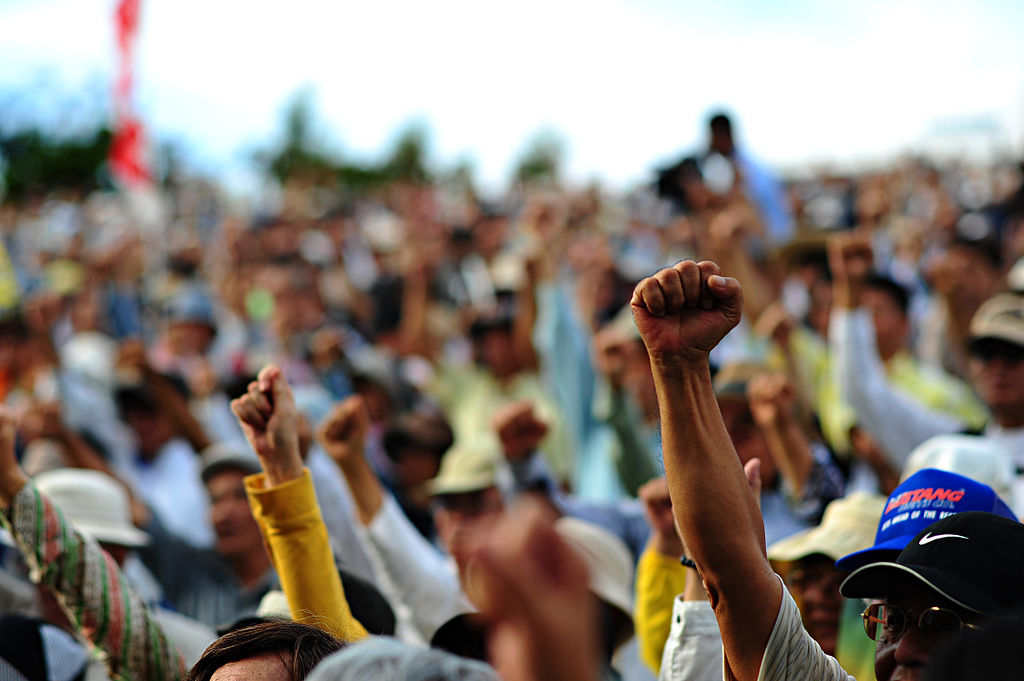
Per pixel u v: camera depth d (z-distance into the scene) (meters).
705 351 1.90
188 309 9.26
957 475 2.45
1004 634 1.35
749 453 4.08
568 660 1.05
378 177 42.31
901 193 16.75
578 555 1.08
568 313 6.79
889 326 5.79
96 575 2.91
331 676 1.64
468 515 4.39
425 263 8.83
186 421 6.49
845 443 5.25
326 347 7.87
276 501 2.67
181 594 5.05
